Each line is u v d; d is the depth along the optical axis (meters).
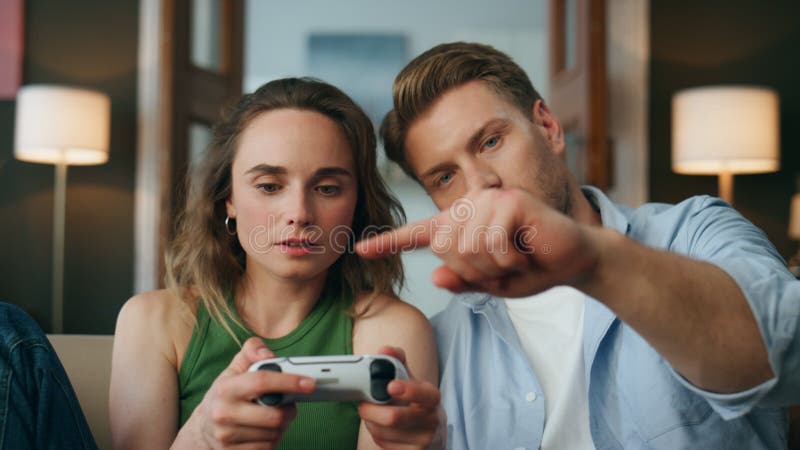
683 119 3.12
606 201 1.07
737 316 0.52
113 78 3.58
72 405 0.79
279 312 0.98
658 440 0.88
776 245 3.58
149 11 3.56
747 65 3.53
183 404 0.94
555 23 3.28
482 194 0.44
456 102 0.99
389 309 1.01
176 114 3.14
